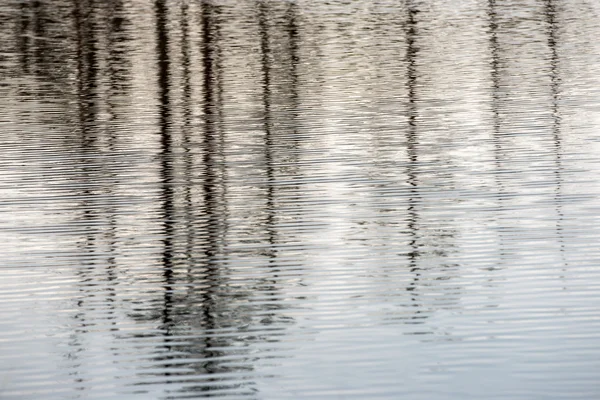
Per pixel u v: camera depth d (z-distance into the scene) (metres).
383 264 22.77
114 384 17.22
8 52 55.53
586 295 20.53
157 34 61.47
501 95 41.94
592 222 25.33
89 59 52.97
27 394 16.92
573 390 16.64
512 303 20.25
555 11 71.25
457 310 20.00
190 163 32.28
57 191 29.36
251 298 20.97
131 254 23.91
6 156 33.41
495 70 47.84
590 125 36.16
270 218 26.48
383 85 44.66
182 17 69.44
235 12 71.75
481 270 22.22
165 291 21.48
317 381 17.14
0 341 19.06
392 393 16.67
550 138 34.44
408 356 17.98
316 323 19.56
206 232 25.47
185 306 20.61
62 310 20.55
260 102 41.56
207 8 74.44
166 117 39.12
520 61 50.31
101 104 41.62
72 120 38.75
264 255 23.61
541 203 27.09
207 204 27.89
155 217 26.78
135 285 21.91
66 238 25.19
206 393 16.81
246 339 18.88
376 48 55.12
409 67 49.19
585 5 74.69
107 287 21.81
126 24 66.31
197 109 40.50
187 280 22.11
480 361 17.72
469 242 24.14
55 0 81.12
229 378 17.34
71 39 60.03
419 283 21.52
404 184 29.38
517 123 36.81
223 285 21.77
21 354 18.47
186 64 50.97
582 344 18.25
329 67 49.47
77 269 22.97
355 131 36.22
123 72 49.03
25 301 21.09
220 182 30.03
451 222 25.77
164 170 31.48
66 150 34.12
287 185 29.58
